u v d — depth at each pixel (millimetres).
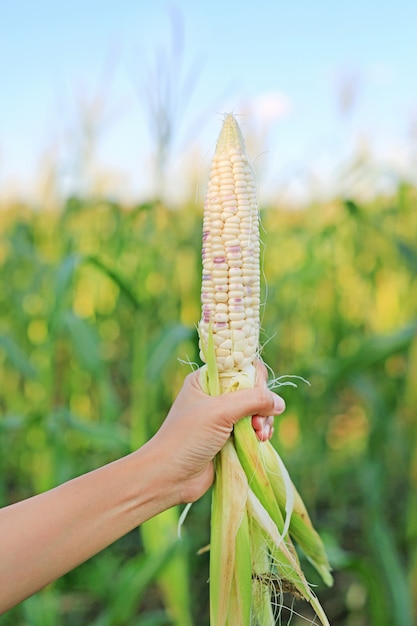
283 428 6039
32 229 6578
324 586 4543
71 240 5137
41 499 1647
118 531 1650
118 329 6750
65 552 1601
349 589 4277
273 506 1747
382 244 5902
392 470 5500
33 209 6730
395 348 3963
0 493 5391
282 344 6320
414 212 5852
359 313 6488
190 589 4582
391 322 6016
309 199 6480
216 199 1746
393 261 5965
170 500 1708
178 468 1682
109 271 3777
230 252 1728
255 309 1786
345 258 6590
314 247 5949
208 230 1756
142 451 1709
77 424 3930
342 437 6551
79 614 4289
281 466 1848
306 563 4387
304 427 5375
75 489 1657
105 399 4426
